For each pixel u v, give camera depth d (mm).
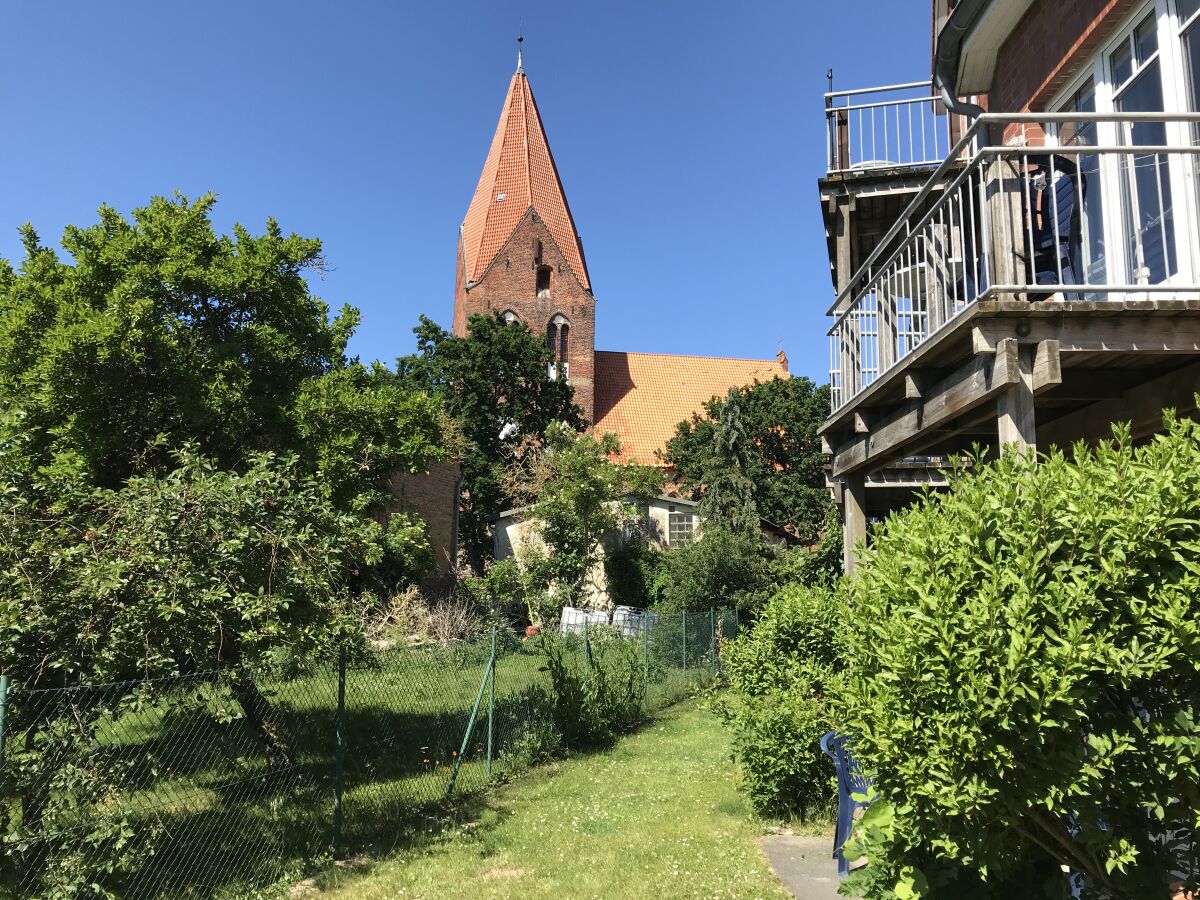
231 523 6094
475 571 35812
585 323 47625
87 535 5566
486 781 9258
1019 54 8555
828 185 9984
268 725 7723
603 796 8602
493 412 37031
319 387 10102
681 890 5551
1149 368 5781
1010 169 4984
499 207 48719
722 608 22703
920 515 3467
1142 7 6598
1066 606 2756
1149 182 6543
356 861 6625
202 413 8867
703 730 12727
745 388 40438
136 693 5121
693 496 36469
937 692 2939
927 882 3264
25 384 8555
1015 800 2859
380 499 11141
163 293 9336
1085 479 2977
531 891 5699
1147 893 2883
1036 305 4766
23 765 4516
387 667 9344
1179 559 2678
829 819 7203
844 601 3736
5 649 4953
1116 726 2842
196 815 6562
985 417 6055
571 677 11867
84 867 4707
